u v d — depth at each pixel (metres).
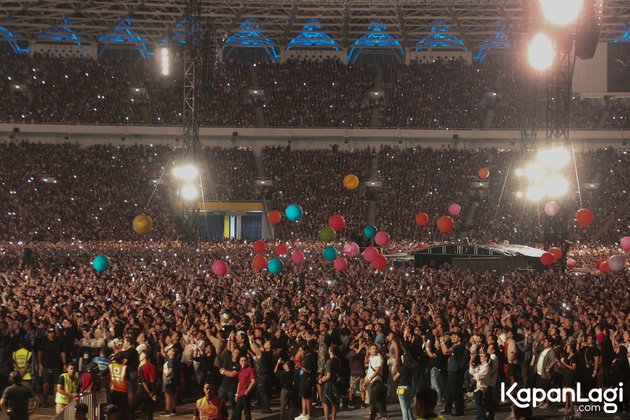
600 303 31.73
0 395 24.38
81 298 33.62
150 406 22.84
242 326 27.38
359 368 26.19
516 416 11.93
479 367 21.91
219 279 43.88
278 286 40.62
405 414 22.05
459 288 39.72
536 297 37.25
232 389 23.28
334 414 23.11
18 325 26.38
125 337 23.47
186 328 27.98
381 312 30.72
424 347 25.52
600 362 24.36
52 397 26.94
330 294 37.06
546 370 23.97
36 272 49.72
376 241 41.06
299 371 23.75
